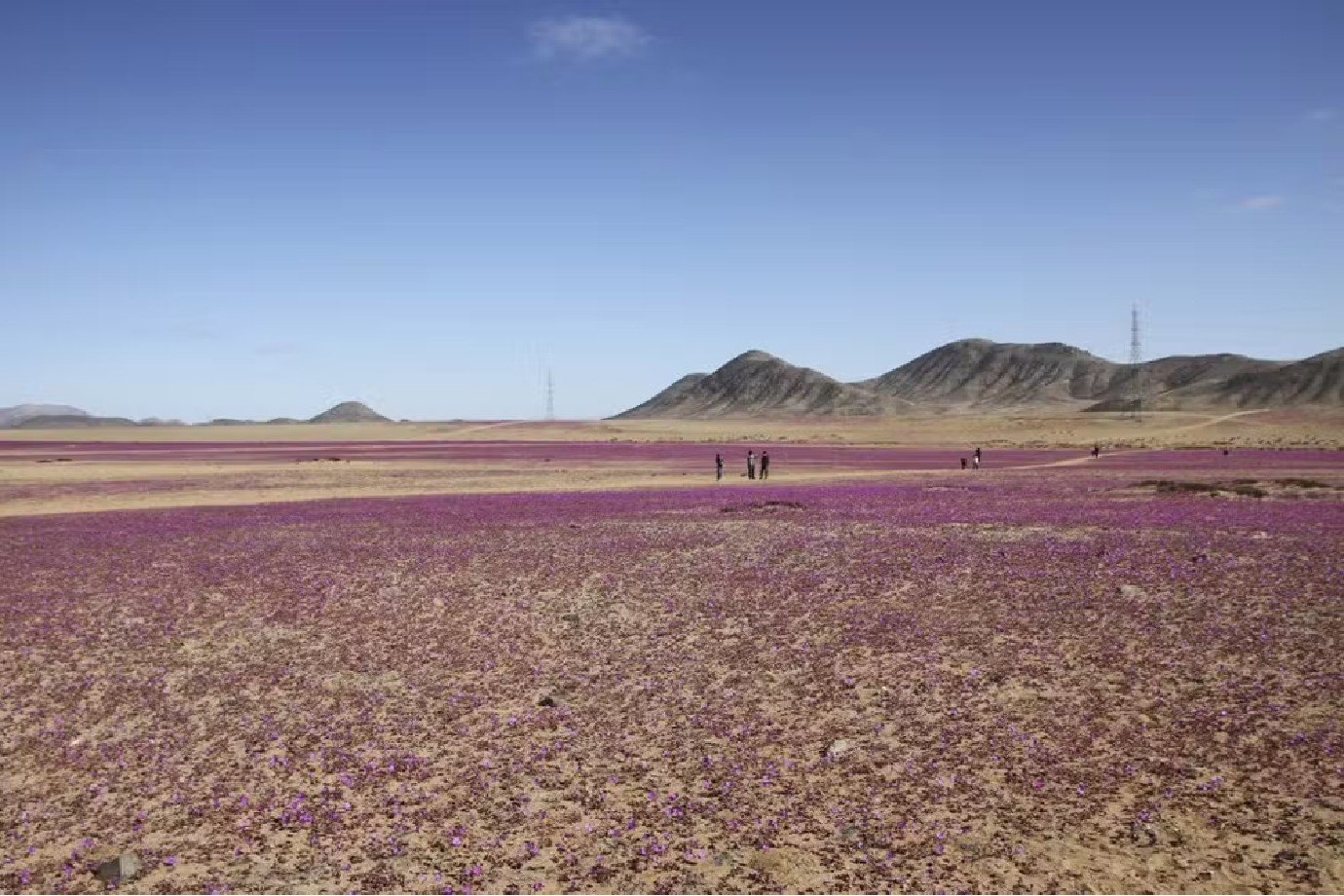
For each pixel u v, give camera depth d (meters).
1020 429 170.62
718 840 10.05
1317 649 16.56
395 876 9.41
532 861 9.67
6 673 17.45
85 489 64.94
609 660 17.56
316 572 28.48
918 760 12.08
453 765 12.42
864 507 46.44
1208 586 22.67
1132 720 13.30
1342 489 52.12
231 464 95.75
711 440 170.88
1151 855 9.38
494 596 24.12
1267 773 11.23
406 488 67.12
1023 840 9.78
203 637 20.12
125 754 13.12
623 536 36.28
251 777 12.13
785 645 18.25
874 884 8.98
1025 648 17.39
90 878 9.52
